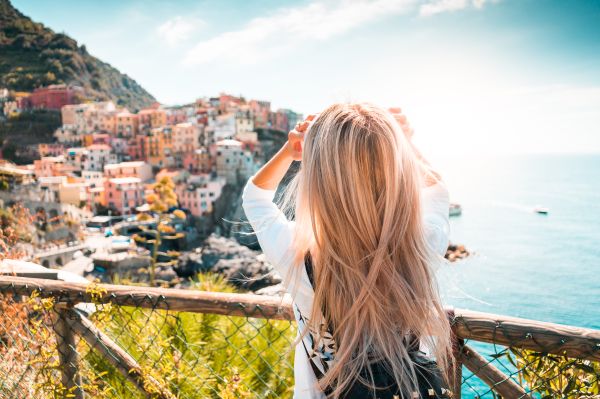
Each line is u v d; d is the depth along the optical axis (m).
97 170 97.12
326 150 1.00
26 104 135.88
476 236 47.88
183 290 1.78
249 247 54.56
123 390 2.53
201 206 76.12
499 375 1.41
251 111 120.56
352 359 1.00
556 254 33.31
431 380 1.02
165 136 102.81
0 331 2.47
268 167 1.23
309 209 1.04
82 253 50.62
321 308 1.03
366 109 1.04
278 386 2.89
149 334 2.51
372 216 0.98
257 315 1.64
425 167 1.23
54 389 2.07
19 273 2.89
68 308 1.99
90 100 146.62
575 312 16.09
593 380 1.35
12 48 186.50
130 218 73.44
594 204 62.19
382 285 1.00
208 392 2.58
